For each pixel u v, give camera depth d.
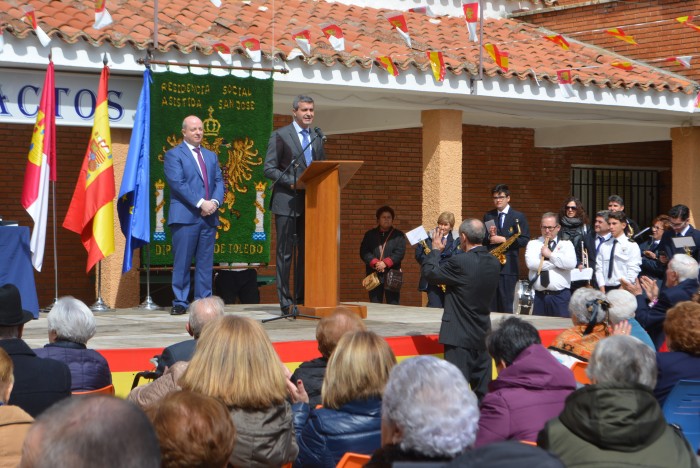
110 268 11.73
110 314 10.74
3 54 10.59
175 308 10.47
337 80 12.62
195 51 11.69
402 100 13.84
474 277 8.42
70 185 15.44
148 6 12.84
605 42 17.08
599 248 11.52
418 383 3.23
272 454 4.42
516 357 5.21
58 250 15.36
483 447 2.56
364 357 4.75
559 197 19.28
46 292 15.26
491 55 13.25
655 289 8.45
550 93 14.18
